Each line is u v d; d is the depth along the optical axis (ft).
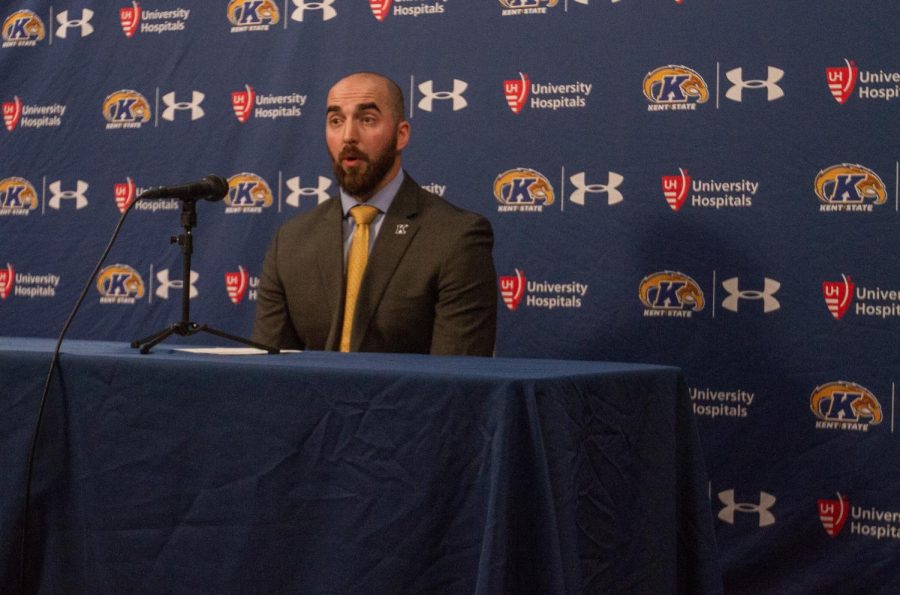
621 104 14.69
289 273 13.51
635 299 14.57
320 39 16.15
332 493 7.27
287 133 16.26
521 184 15.10
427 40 15.60
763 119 14.02
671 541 8.88
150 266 16.83
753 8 14.08
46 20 17.46
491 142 15.25
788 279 13.88
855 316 13.58
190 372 7.71
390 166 13.62
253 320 16.30
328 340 12.78
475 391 6.84
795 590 13.76
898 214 13.43
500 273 15.15
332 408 7.29
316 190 16.11
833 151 13.71
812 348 13.75
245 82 16.49
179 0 16.89
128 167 17.03
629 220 14.62
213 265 16.52
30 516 8.14
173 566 7.70
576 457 7.27
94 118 17.24
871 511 13.46
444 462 6.92
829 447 13.67
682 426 9.37
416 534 6.98
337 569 7.22
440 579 6.91
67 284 17.25
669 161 14.44
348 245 13.47
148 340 8.63
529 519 6.77
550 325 14.94
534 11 15.10
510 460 6.63
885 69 13.52
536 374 7.14
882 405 13.44
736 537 14.05
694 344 14.29
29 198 17.43
